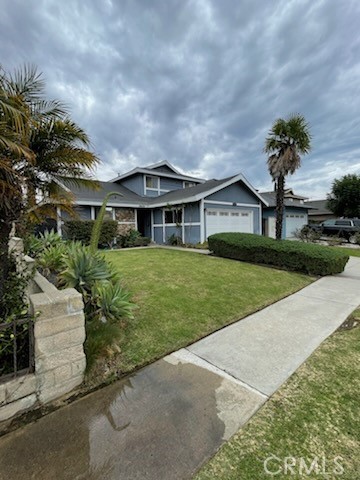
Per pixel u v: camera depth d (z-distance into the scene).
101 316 3.28
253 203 15.70
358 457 1.64
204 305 4.42
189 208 13.36
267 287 5.75
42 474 1.55
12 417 1.99
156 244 14.80
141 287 5.34
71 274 3.72
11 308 2.55
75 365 2.31
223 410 2.07
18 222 3.24
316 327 3.71
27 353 2.27
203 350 3.05
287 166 8.87
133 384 2.41
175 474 1.54
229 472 1.55
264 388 2.35
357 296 5.32
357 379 2.47
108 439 1.79
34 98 2.90
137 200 14.95
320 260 7.02
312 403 2.14
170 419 1.98
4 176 2.45
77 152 3.11
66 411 2.07
